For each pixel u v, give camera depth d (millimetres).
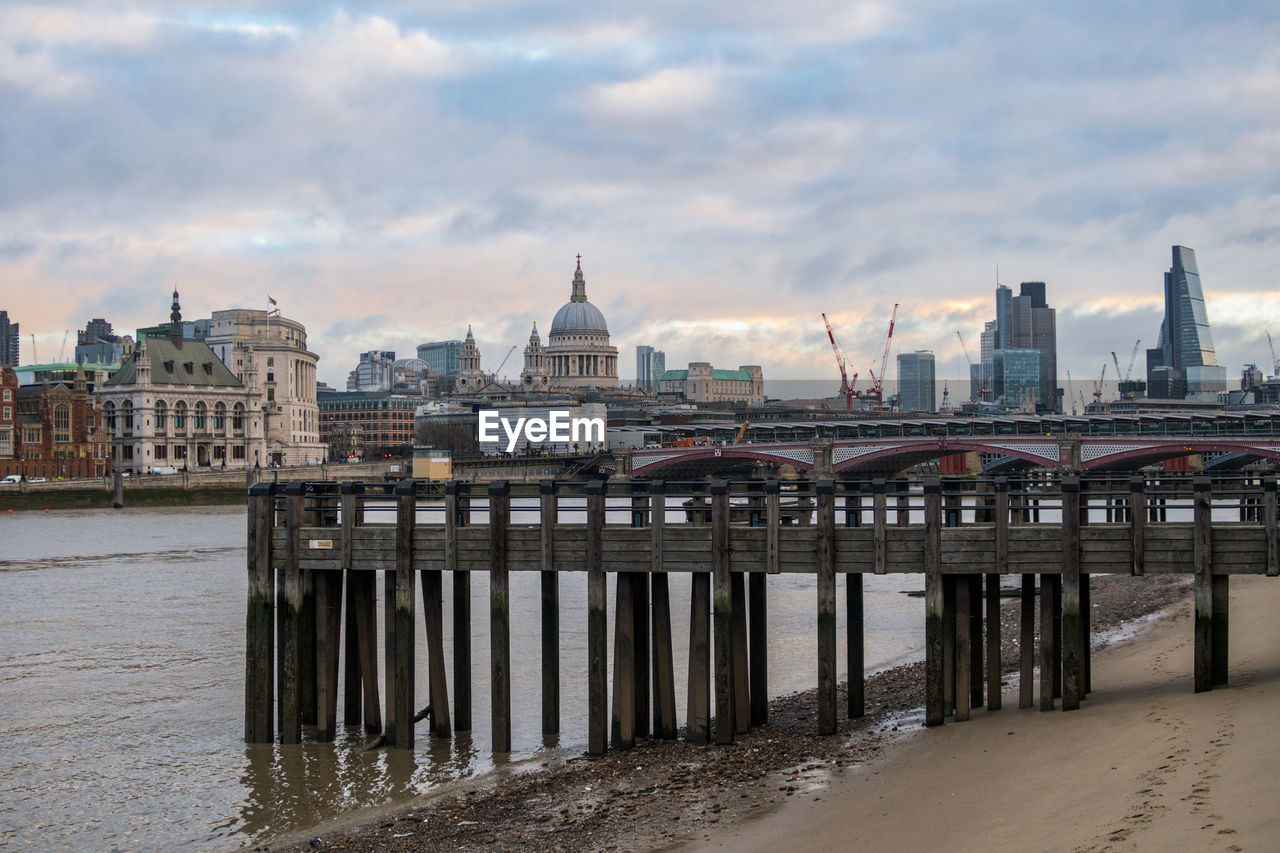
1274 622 55500
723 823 34500
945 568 41906
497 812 37750
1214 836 26828
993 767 36406
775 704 52219
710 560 43125
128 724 53656
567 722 50906
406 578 45312
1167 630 61594
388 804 40094
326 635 46875
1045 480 43500
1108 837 28078
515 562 44719
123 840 38844
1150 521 46312
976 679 47125
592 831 34875
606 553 43688
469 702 47750
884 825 32344
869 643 69438
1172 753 34000
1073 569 41219
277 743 47781
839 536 42625
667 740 44938
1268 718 35781
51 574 120750
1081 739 37750
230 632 80750
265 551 46750
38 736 51781
